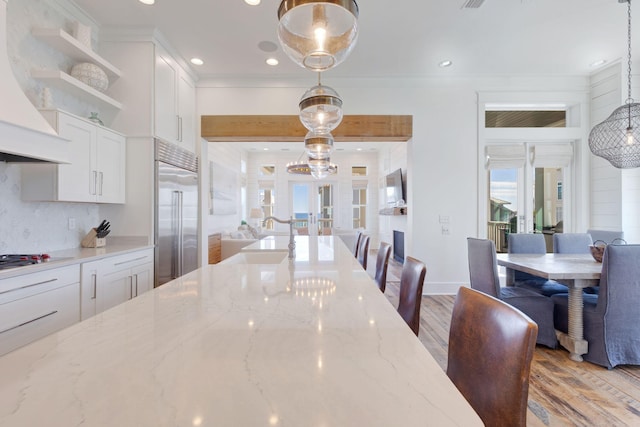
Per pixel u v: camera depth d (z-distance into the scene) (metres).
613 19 3.17
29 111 1.99
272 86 4.45
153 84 3.36
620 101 4.03
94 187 2.82
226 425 0.45
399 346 0.73
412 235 4.42
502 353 0.73
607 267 2.24
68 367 0.62
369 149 8.93
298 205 9.38
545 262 2.79
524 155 4.56
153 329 0.82
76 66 2.92
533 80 4.45
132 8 3.01
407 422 0.46
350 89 4.45
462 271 4.41
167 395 0.52
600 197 4.32
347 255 2.27
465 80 4.44
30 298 1.91
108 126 3.34
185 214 4.01
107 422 0.45
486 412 0.76
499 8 2.99
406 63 4.08
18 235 2.45
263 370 0.61
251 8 3.00
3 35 1.95
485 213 4.43
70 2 2.91
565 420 1.74
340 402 0.50
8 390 0.53
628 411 1.81
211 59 3.97
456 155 4.44
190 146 4.25
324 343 0.74
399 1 2.89
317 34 1.41
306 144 3.15
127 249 2.90
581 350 2.37
